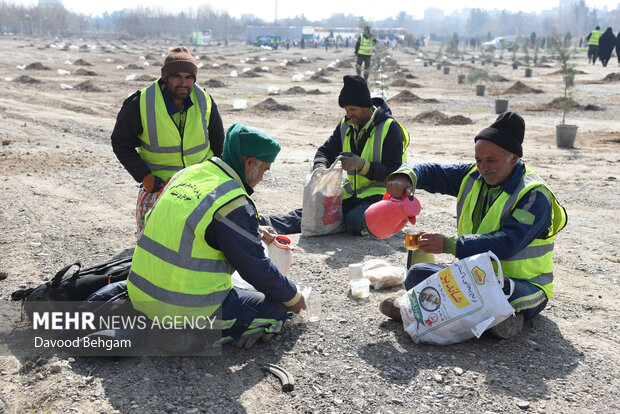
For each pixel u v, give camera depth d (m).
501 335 3.98
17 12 158.12
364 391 3.46
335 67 40.69
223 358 3.76
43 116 16.06
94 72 30.77
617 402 3.40
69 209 7.30
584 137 14.09
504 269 4.07
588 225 7.21
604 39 38.94
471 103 21.19
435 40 199.88
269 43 86.62
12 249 5.78
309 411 3.26
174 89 4.93
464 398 3.40
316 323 4.27
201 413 3.21
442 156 11.88
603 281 5.29
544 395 3.44
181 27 181.38
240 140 3.56
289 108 18.81
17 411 3.21
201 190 3.50
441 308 3.86
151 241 3.57
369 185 6.43
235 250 3.50
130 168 5.06
